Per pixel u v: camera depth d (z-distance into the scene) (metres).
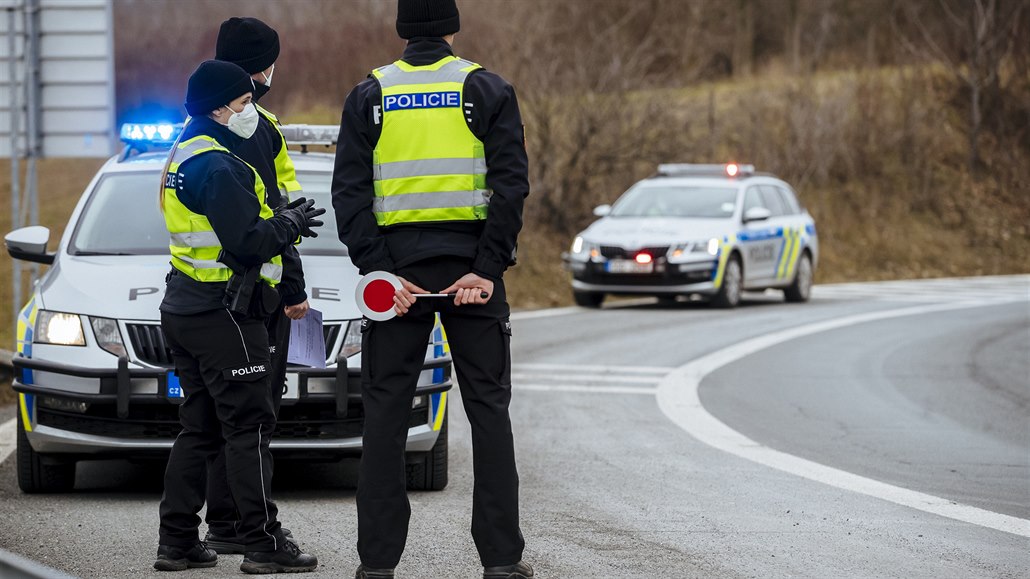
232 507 16.50
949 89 103.50
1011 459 25.30
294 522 18.62
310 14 77.00
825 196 91.38
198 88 15.57
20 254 22.06
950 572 16.30
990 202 95.12
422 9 14.01
